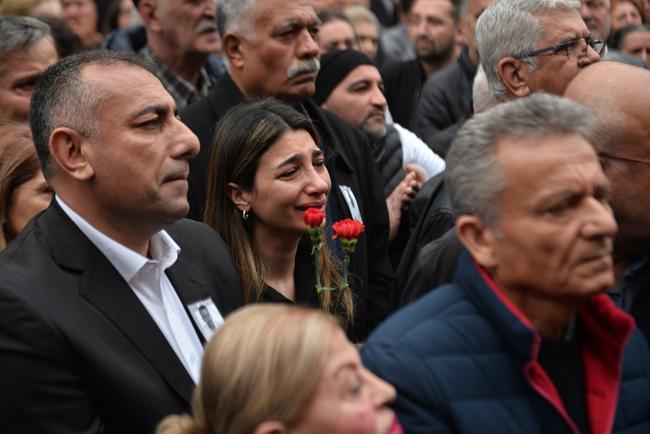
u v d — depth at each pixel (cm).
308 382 231
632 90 333
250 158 431
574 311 277
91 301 326
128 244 343
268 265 439
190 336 348
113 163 332
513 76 454
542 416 269
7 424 310
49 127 339
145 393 319
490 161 271
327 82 614
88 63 340
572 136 270
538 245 264
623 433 281
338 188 509
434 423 266
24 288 316
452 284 292
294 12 528
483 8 695
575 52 445
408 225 567
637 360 291
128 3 980
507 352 273
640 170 331
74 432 311
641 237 339
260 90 536
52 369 311
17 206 417
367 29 869
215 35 672
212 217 440
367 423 234
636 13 815
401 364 270
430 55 853
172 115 343
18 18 543
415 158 602
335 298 446
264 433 231
